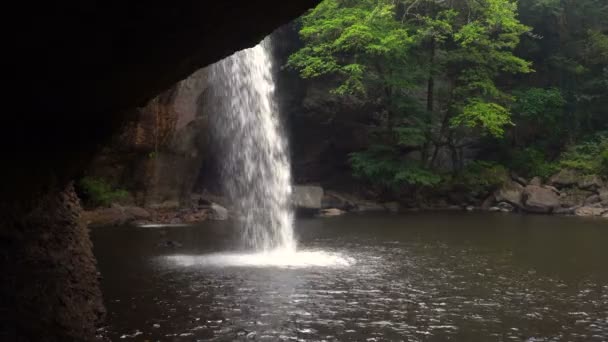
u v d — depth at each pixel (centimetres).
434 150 3122
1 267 493
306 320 738
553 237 1675
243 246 1428
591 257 1298
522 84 3278
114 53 412
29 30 345
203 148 2400
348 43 2662
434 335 680
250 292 895
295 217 2316
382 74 2803
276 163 2800
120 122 607
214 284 956
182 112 2150
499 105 2873
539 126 3170
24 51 365
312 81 2952
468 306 825
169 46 435
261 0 399
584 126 3238
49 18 341
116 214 1941
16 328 469
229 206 2483
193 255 1270
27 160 509
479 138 3134
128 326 700
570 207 2581
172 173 2261
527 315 777
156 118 2050
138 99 555
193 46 455
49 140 523
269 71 2820
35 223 575
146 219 2025
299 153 2961
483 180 2792
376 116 3008
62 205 674
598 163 2781
